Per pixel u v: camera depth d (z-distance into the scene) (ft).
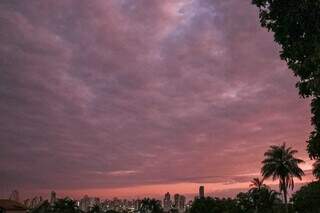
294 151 299.79
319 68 52.80
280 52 58.03
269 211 348.79
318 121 56.54
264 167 301.63
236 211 373.61
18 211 352.49
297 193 278.67
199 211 400.67
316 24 53.16
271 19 57.67
